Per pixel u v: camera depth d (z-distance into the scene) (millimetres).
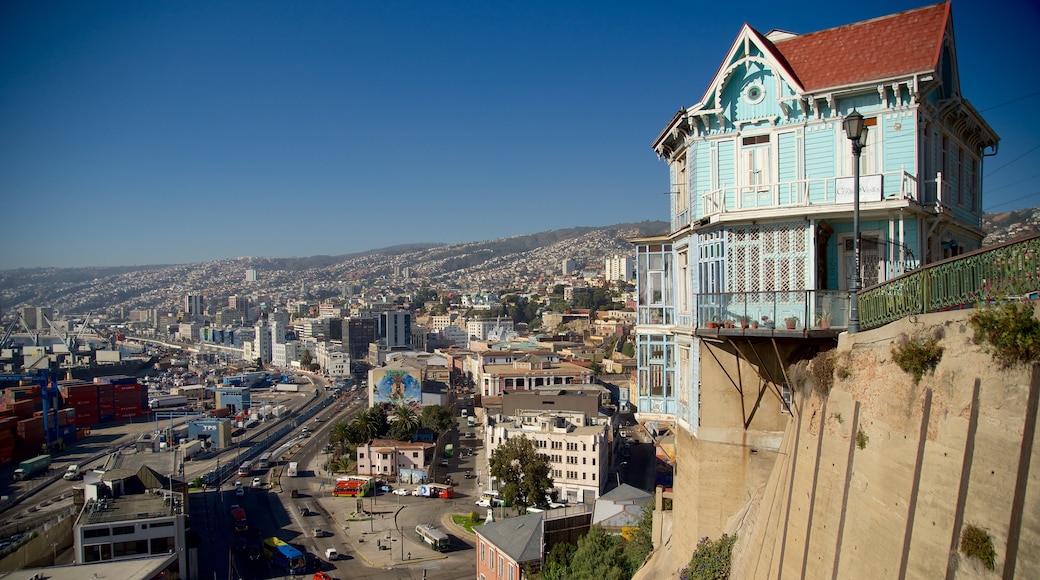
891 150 27703
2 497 142125
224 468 159000
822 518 21656
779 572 23875
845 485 20562
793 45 31141
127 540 87062
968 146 34531
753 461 29797
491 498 127125
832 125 28688
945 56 29891
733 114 30703
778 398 29375
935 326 17688
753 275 28766
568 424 129500
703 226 30438
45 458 167500
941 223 29891
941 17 28094
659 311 37312
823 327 25516
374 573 97125
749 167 30406
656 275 37531
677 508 35250
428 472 146500
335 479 151250
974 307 16641
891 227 27266
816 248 27812
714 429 30547
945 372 16828
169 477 107500
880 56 28203
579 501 122062
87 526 85250
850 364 21922
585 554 56625
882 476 18688
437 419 181500
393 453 151000
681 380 34875
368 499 134500
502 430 131500
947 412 16469
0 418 184625
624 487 75500
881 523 18266
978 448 15211
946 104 29875
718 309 28062
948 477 15961
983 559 14477
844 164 28359
